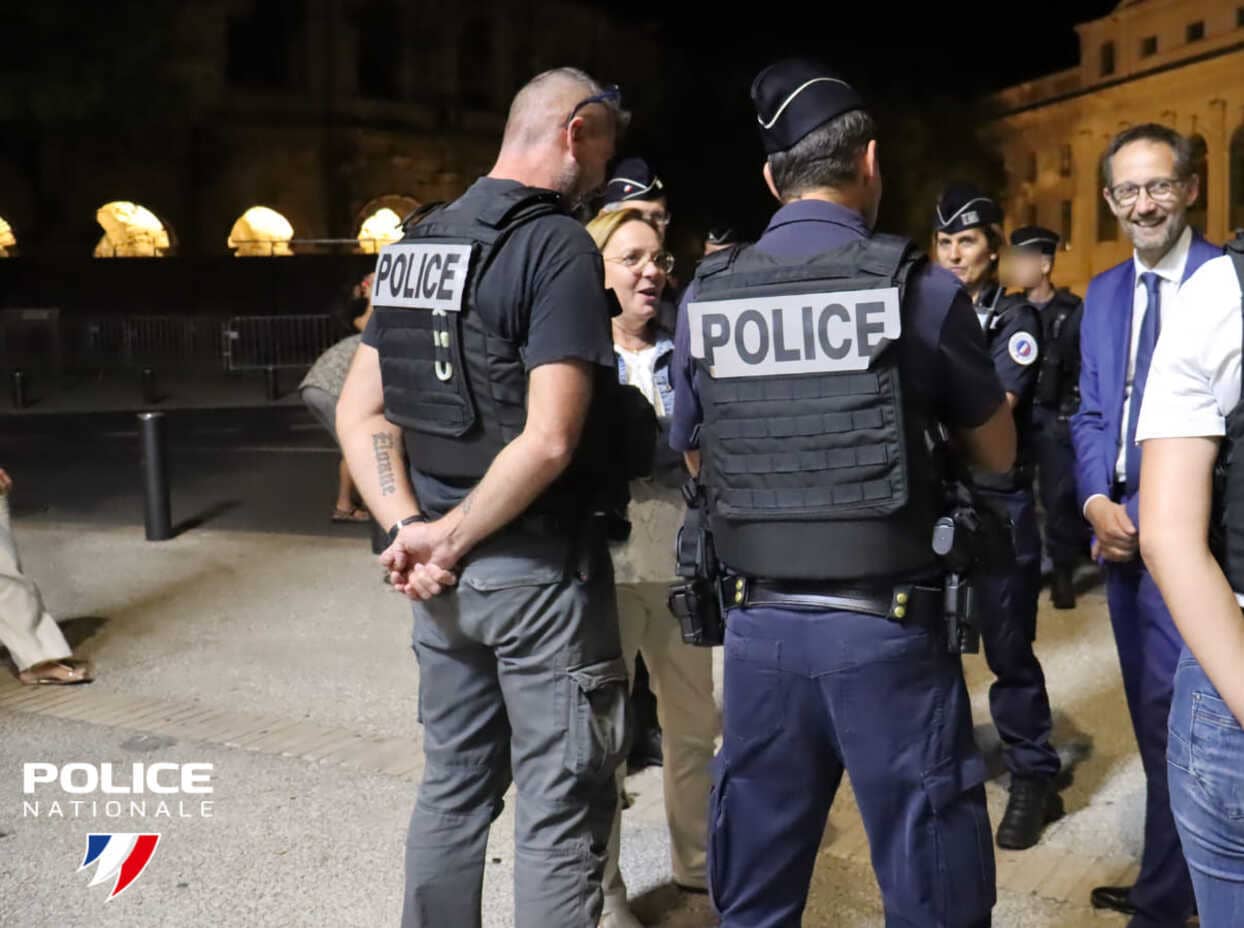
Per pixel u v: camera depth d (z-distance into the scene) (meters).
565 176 2.59
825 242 2.27
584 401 2.42
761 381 2.24
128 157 31.72
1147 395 1.81
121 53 31.03
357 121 34.44
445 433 2.52
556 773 2.53
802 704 2.29
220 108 32.81
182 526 9.20
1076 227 38.34
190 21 32.09
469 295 2.45
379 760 4.46
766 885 2.40
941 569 2.24
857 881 3.53
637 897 3.49
